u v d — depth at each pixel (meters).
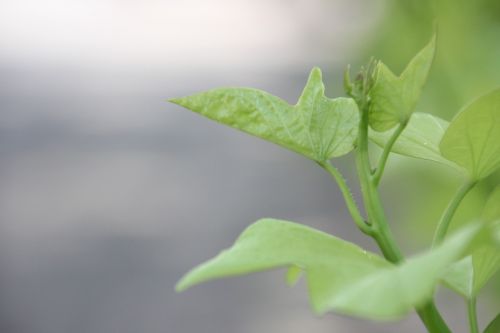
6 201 3.64
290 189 3.74
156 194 3.73
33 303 2.71
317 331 2.28
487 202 0.45
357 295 0.34
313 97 0.45
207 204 3.59
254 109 0.45
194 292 2.72
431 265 0.34
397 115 0.43
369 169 0.43
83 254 3.10
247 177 3.94
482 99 0.42
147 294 2.74
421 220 1.12
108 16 8.41
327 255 0.38
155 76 5.98
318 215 3.41
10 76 6.09
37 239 3.26
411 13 1.19
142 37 7.50
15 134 4.70
